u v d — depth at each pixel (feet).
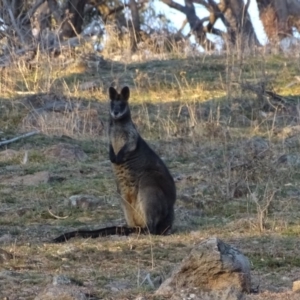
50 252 62.64
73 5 202.90
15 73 142.41
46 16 186.60
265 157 95.81
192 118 114.83
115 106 73.41
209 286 51.24
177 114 122.83
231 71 139.13
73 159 100.32
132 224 73.05
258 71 142.41
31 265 58.85
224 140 106.73
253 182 88.99
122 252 63.05
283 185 88.02
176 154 103.14
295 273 58.54
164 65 148.97
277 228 71.10
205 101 127.34
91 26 184.75
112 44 175.63
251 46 161.17
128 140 72.69
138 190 72.28
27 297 50.57
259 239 67.31
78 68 146.20
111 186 88.02
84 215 78.33
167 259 61.62
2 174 92.94
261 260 61.26
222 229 71.77
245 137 109.70
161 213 71.72
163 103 127.85
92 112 117.29
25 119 116.16
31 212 78.02
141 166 72.43
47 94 125.90
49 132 111.65
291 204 80.59
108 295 51.01
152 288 52.60
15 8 179.83
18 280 54.29
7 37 158.92
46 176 90.27
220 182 88.28
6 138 110.11
